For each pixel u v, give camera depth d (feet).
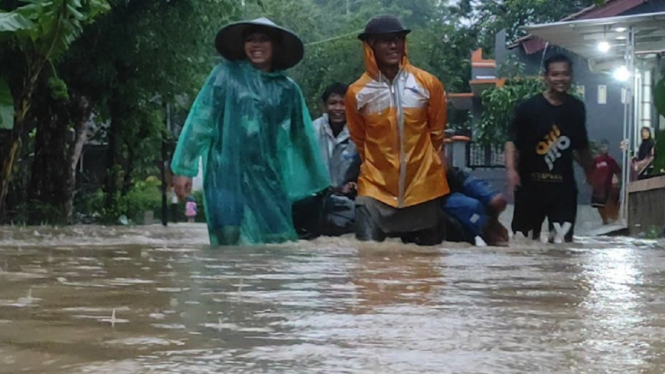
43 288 12.50
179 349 7.64
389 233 27.14
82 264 16.85
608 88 79.00
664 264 18.02
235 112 26.99
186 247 23.45
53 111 55.01
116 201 60.13
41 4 32.37
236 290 12.34
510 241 29.35
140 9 53.21
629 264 18.01
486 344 8.00
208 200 26.55
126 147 65.57
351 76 106.22
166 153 59.82
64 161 55.93
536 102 29.60
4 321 9.26
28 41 34.37
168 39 54.24
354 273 15.17
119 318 9.52
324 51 107.24
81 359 7.18
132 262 17.42
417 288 12.75
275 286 12.89
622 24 47.67
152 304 10.70
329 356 7.34
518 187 30.01
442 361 7.17
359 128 27.55
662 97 25.67
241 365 6.96
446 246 26.13
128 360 7.13
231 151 26.78
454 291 12.40
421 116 27.20
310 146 28.25
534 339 8.29
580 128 29.73
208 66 58.54
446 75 107.14
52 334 8.45
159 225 53.93
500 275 15.05
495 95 77.10
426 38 108.68
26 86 35.50
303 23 116.98
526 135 29.71
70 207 56.34
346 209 29.45
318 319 9.50
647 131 52.80
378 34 26.94
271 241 26.89
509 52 90.17
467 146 80.59
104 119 60.80
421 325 9.12
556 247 25.49
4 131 51.96
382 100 27.04
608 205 50.19
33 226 43.01
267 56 27.58
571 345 7.96
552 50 84.17
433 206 27.20
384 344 7.96
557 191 29.63
